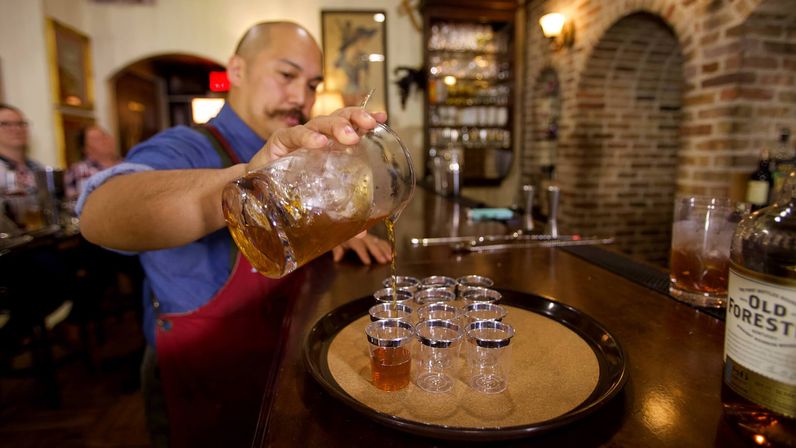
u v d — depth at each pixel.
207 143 1.09
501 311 0.62
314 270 1.02
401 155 0.65
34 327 2.10
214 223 0.76
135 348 2.63
